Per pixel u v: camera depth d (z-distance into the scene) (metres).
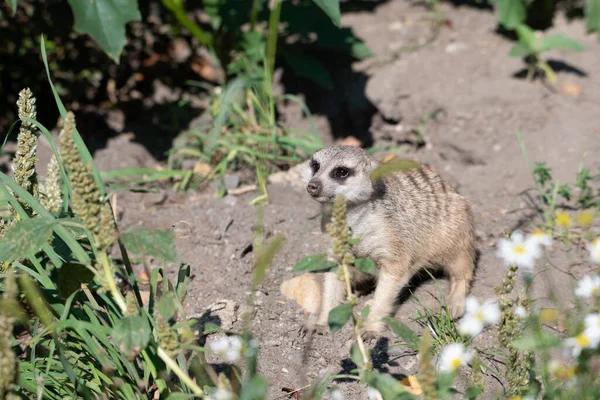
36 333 5.68
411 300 7.93
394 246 7.70
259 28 13.20
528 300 5.16
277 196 9.94
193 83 11.99
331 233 4.71
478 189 10.16
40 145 10.96
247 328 4.88
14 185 5.62
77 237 5.98
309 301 7.63
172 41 13.16
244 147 10.30
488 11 13.93
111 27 8.51
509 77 11.80
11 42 11.67
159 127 11.98
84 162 5.62
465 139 10.91
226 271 8.27
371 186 7.61
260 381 4.56
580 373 4.84
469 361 5.81
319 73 11.80
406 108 11.41
